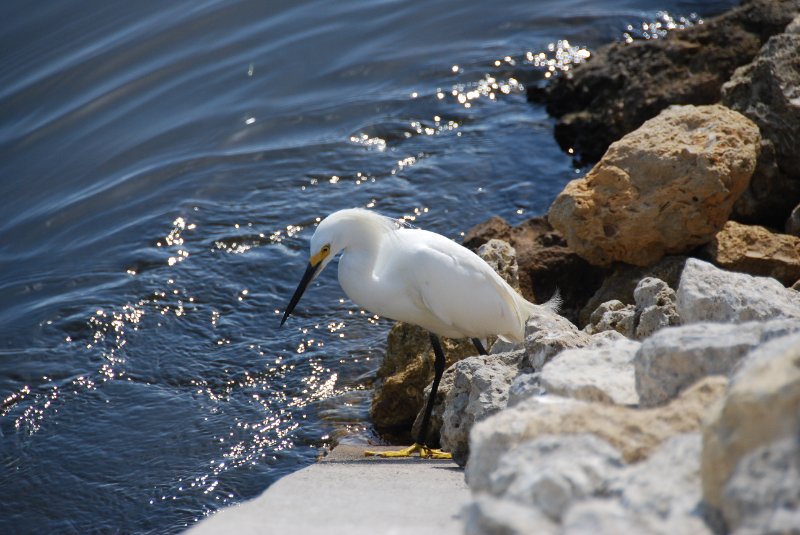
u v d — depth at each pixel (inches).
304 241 648.4
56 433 486.3
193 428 482.0
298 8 953.5
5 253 685.9
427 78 831.7
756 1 684.1
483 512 155.3
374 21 924.6
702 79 661.3
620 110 685.3
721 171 458.3
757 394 153.4
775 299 290.7
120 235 675.4
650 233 474.3
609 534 143.7
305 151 749.3
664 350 219.1
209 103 827.4
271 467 446.9
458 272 415.5
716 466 156.6
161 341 560.4
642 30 866.8
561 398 232.2
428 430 430.3
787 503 134.5
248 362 535.2
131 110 829.2
